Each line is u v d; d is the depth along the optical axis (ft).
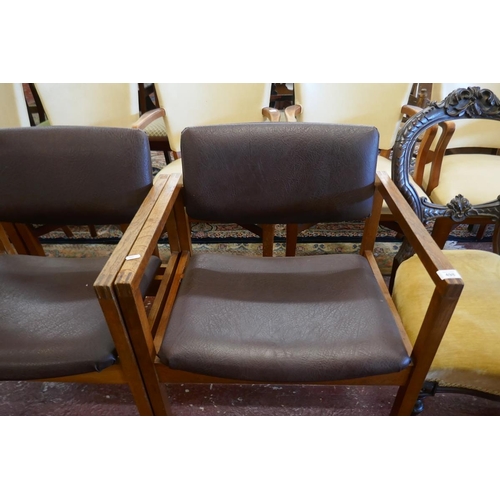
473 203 3.89
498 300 2.77
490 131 4.69
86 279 2.99
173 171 4.65
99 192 3.07
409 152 3.07
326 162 2.92
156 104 7.50
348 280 2.87
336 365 2.26
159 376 2.50
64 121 5.15
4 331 2.48
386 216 4.10
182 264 3.27
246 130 2.91
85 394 3.59
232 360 2.29
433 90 4.67
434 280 2.05
